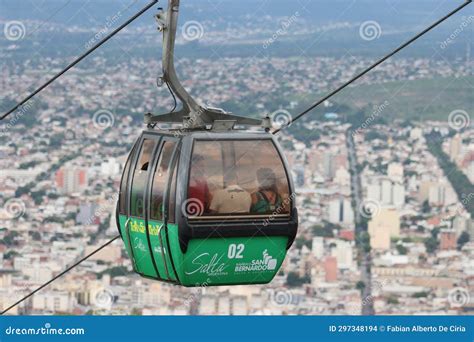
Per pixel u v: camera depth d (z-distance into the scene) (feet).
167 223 42.22
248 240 42.52
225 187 42.14
